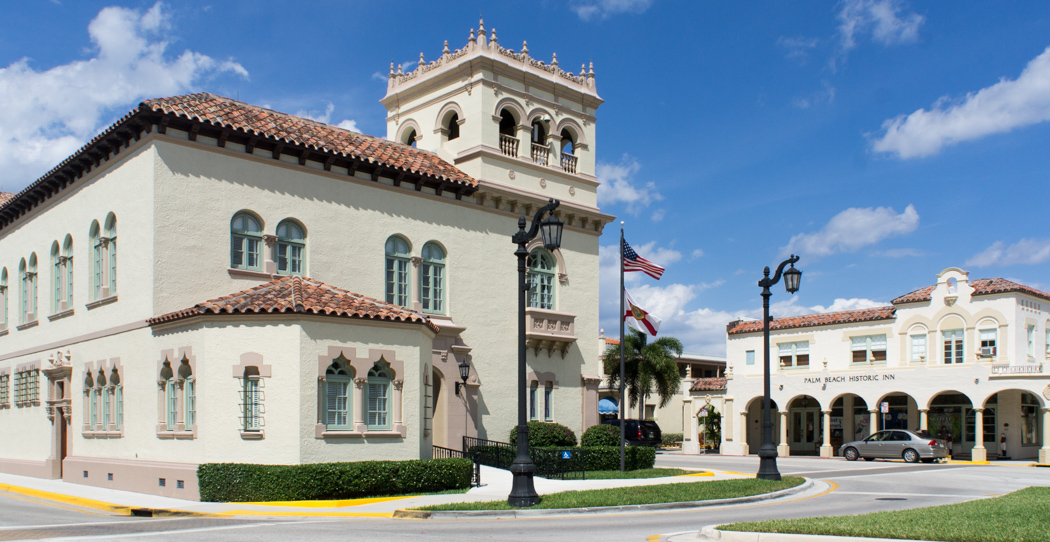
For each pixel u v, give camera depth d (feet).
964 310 138.41
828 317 157.58
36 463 97.19
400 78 116.78
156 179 78.13
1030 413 145.79
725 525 45.19
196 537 46.93
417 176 96.63
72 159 89.45
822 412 153.79
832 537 40.16
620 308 94.38
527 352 105.81
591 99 117.60
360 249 92.02
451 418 95.55
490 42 107.04
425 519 56.59
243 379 70.90
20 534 49.39
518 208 107.45
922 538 40.75
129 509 63.62
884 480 90.74
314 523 54.90
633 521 53.88
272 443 69.67
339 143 92.79
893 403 155.63
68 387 92.84
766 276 85.92
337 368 73.41
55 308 98.78
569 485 76.18
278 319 71.00
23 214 108.06
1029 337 137.69
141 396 79.15
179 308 78.18
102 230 86.99
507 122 115.85
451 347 96.58
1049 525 45.32
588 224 115.44
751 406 173.58
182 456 73.41
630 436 158.71
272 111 92.84
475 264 102.53
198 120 79.36
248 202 83.87
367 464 69.77
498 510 57.16
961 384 134.82
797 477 84.07
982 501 60.80
